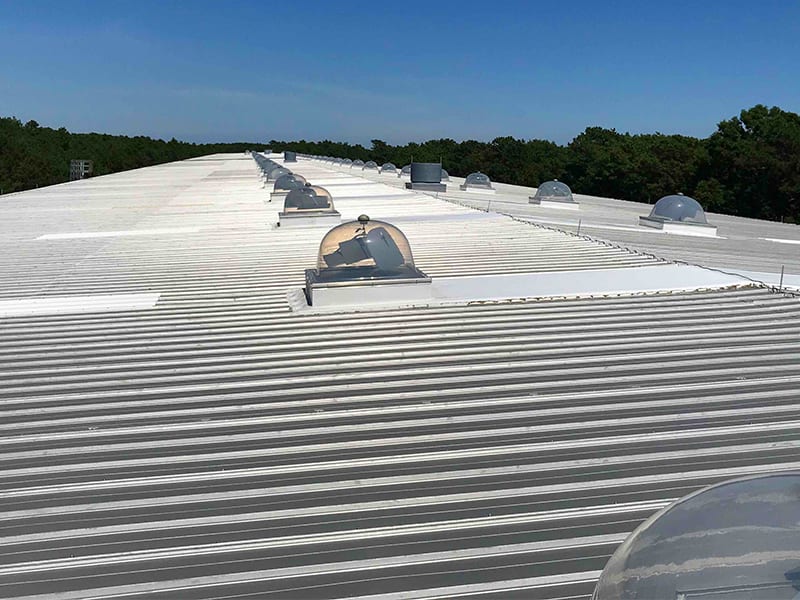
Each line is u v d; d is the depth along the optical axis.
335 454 5.91
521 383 7.41
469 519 4.87
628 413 6.61
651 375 7.57
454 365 7.98
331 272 10.84
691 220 20.62
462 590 4.12
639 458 5.71
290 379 7.68
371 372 7.82
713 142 69.62
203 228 19.66
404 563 4.39
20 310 10.83
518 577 4.22
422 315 9.98
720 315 9.81
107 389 7.53
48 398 7.31
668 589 3.01
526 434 6.20
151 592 4.16
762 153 62.47
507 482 5.37
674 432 6.18
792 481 3.48
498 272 12.61
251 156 103.69
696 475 5.41
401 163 123.50
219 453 5.99
